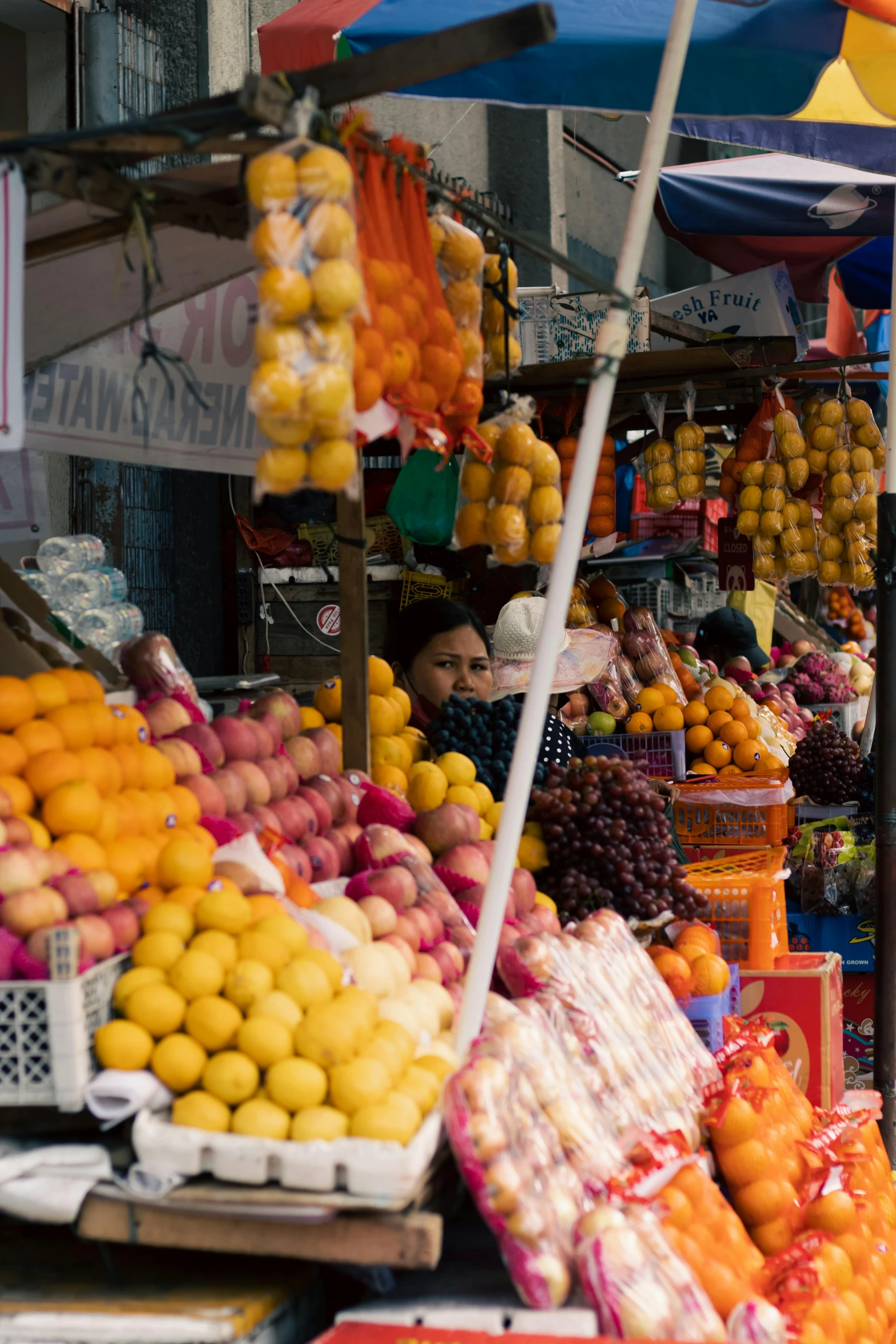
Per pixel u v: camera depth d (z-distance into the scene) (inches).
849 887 201.6
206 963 78.5
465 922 109.6
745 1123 109.0
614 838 129.4
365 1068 76.4
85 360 120.0
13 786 82.1
